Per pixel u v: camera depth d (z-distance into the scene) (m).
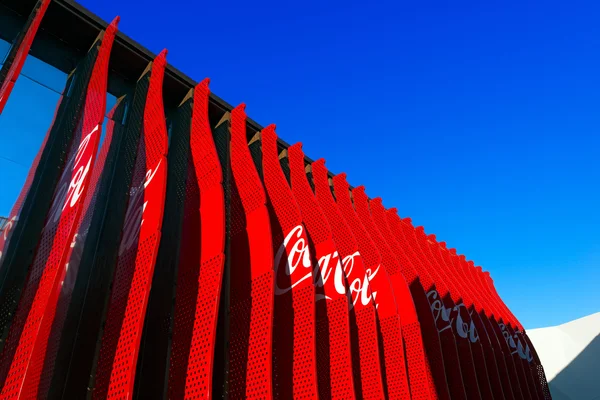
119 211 7.84
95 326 6.52
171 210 8.66
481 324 18.59
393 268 13.23
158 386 6.45
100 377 5.58
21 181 6.95
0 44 7.78
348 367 8.47
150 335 7.09
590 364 45.31
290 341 8.21
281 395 7.81
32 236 6.57
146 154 7.77
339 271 9.67
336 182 14.88
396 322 11.02
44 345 5.12
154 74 9.34
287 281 8.98
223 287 8.23
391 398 10.23
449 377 13.65
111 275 7.03
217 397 7.09
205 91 9.99
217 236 7.03
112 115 9.17
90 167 5.91
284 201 10.14
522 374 22.12
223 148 10.85
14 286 6.04
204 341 6.07
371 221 14.72
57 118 8.09
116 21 8.96
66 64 8.84
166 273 7.79
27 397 4.86
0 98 6.07
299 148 12.94
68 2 8.56
